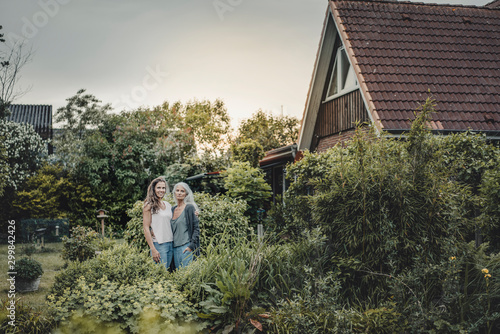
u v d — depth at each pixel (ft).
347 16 42.91
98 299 15.34
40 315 15.64
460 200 21.36
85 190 65.36
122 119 76.59
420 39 42.01
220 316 16.90
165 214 22.79
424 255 19.61
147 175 74.08
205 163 72.74
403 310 17.83
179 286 17.70
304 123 51.03
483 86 38.47
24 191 57.31
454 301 18.08
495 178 21.52
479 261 19.54
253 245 20.40
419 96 36.60
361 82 37.06
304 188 29.63
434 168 20.53
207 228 31.50
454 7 46.83
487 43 42.86
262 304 18.37
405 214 19.70
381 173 20.21
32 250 39.81
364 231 19.88
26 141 59.21
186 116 113.09
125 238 30.71
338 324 16.61
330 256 20.99
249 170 42.65
